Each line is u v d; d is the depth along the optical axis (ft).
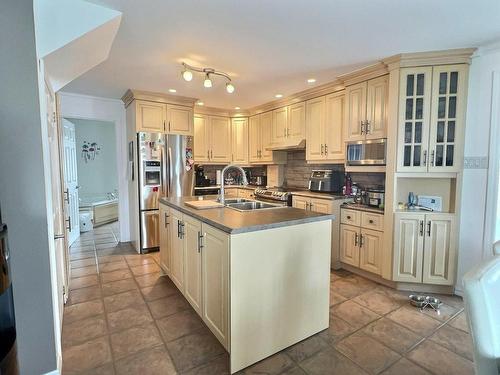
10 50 4.64
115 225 19.77
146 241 13.30
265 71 9.99
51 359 5.23
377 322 7.41
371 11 6.17
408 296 8.93
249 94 13.19
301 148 13.70
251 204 9.62
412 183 9.79
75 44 5.94
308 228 6.59
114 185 22.82
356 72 10.03
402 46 8.06
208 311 6.61
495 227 8.41
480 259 8.61
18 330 4.95
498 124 8.14
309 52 8.41
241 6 5.96
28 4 4.72
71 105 13.32
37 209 4.98
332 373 5.64
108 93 13.19
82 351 6.28
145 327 7.22
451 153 8.71
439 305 8.25
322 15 6.34
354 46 8.02
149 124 13.08
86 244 14.85
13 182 4.78
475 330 3.06
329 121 11.75
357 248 10.44
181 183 13.97
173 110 13.65
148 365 5.86
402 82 8.81
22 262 4.92
